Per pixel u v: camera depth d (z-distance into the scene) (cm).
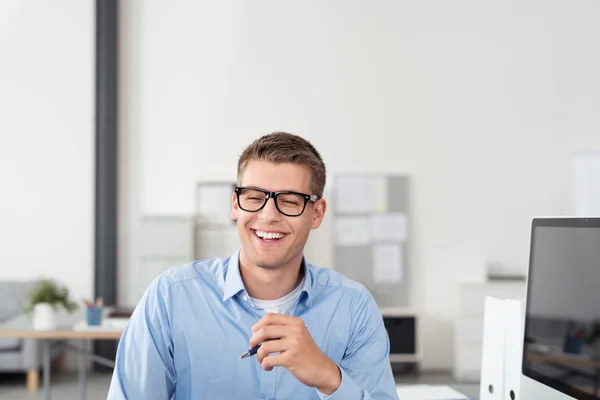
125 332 196
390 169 812
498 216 813
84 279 787
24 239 784
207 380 195
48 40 789
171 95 805
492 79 815
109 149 779
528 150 815
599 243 188
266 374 194
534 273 223
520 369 228
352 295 206
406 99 813
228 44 809
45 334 515
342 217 804
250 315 196
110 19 780
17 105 787
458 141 813
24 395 666
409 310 770
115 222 782
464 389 408
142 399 190
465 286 759
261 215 182
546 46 816
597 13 816
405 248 805
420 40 815
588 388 188
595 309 187
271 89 810
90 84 790
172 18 806
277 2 809
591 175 814
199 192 794
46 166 787
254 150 184
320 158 190
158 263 745
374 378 202
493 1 816
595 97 816
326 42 812
